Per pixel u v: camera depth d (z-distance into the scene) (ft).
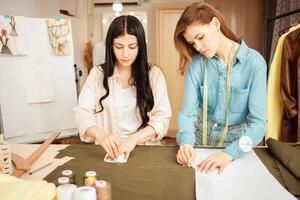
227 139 4.03
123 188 2.81
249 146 3.45
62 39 6.95
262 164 3.34
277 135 5.17
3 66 6.23
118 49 3.99
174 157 3.64
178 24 3.57
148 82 4.35
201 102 4.15
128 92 4.43
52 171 3.27
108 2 12.08
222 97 3.89
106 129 4.51
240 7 10.58
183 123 3.93
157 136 4.20
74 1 10.71
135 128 4.49
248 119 3.79
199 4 3.52
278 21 7.03
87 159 3.61
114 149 3.61
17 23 6.28
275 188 2.77
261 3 10.43
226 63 3.78
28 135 6.75
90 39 12.25
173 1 12.33
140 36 3.99
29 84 6.62
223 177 3.02
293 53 4.82
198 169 3.23
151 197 2.64
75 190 2.24
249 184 2.86
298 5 6.73
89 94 4.41
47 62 6.81
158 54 12.00
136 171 3.21
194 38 3.45
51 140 4.27
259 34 10.56
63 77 7.09
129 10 12.39
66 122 7.26
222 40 3.67
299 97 4.75
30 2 8.44
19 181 2.45
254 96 3.59
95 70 4.54
